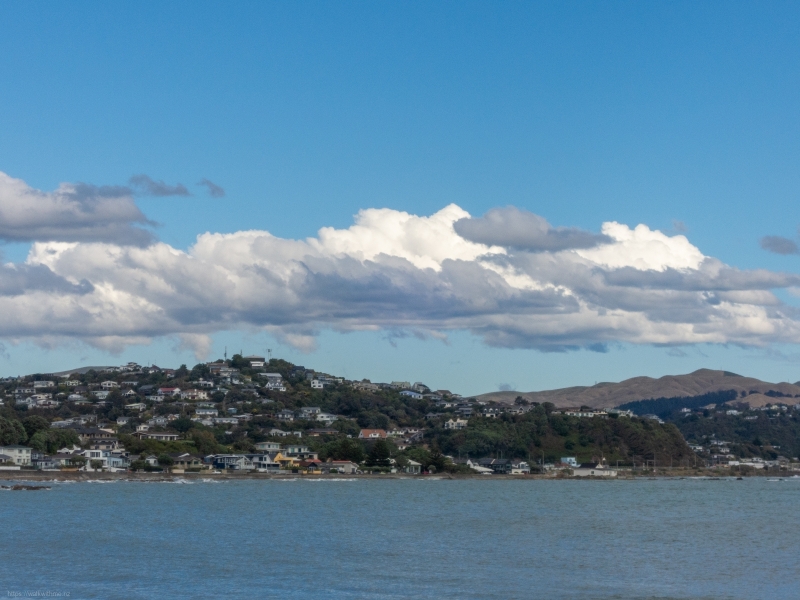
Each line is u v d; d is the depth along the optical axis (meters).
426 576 91.06
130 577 89.88
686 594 82.94
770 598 81.50
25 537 118.62
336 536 123.81
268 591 83.00
